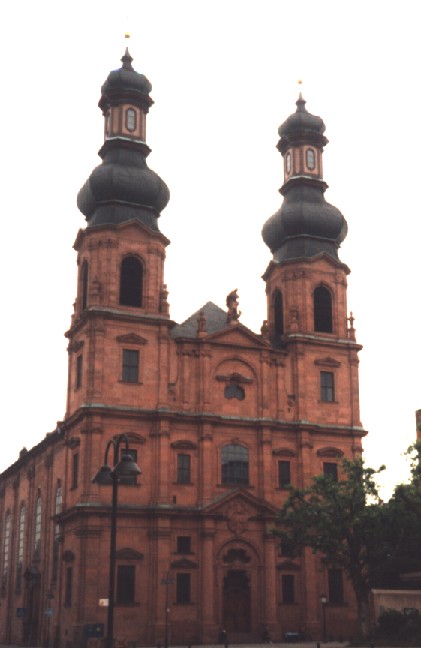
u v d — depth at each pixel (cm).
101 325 7138
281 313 8275
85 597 6494
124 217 7581
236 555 7125
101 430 6906
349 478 6269
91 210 7769
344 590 7400
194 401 7362
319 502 6350
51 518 7338
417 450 6125
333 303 8181
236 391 7575
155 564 6750
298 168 8625
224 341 7581
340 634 7250
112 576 3516
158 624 6631
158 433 7069
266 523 7244
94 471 6775
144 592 6719
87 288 7469
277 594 7175
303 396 7775
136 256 7475
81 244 7675
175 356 7419
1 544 10425
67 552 6869
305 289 8100
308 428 7669
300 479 7556
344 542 6881
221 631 6825
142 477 6962
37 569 8319
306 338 7925
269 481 7400
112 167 7688
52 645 7044
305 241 8312
